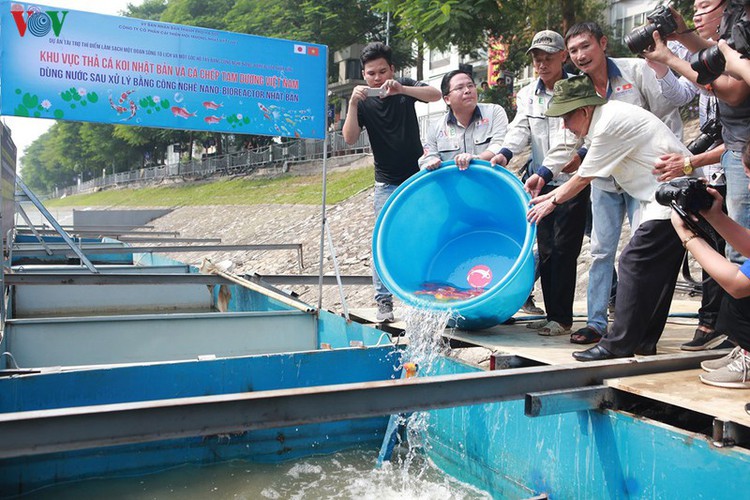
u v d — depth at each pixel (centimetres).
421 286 439
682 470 242
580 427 286
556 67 397
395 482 339
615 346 312
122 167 5541
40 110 399
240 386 352
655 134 310
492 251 446
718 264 245
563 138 393
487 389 263
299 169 2442
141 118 423
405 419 387
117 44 412
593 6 1427
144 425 210
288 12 2512
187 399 219
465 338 392
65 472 325
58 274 505
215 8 3325
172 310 710
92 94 409
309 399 233
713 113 369
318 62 467
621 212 365
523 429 315
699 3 346
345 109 3152
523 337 396
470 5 1052
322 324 489
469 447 349
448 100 443
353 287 823
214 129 442
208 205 2134
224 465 354
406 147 455
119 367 326
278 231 1349
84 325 434
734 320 264
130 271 730
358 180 1578
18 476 315
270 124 457
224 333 468
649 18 295
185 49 430
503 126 446
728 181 305
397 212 434
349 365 379
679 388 271
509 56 1525
